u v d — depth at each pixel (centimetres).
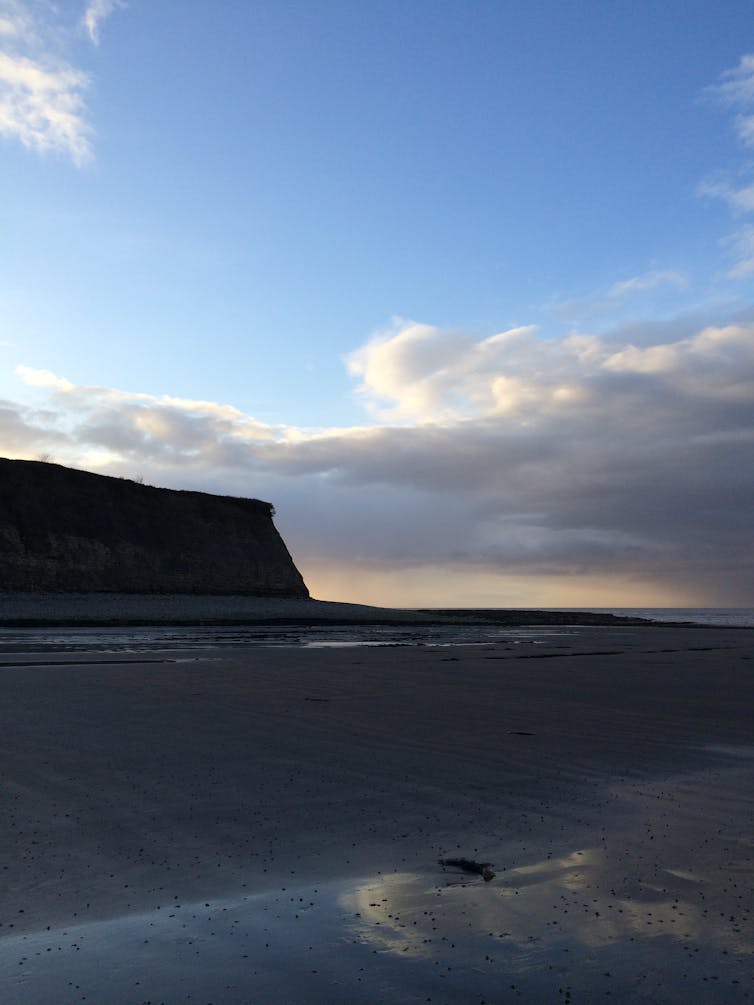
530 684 1758
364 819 677
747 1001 367
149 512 6788
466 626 6031
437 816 690
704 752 994
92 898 494
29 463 6269
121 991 374
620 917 469
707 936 441
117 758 896
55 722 1126
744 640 4234
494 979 389
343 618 5703
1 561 5469
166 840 612
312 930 449
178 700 1380
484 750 984
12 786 762
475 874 547
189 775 822
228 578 6856
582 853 593
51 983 381
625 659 2583
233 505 7581
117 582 6019
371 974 394
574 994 373
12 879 523
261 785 786
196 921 461
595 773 866
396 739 1049
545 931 449
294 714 1245
